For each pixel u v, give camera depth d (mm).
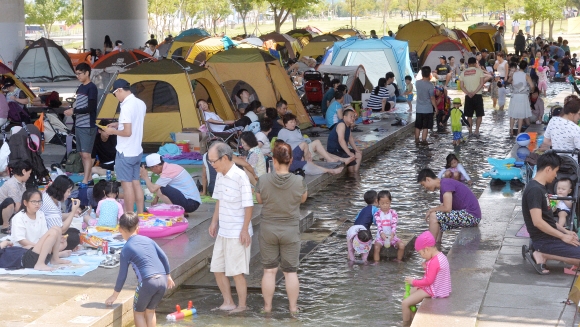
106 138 12625
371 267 8516
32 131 11000
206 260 8422
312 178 12594
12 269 7484
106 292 6855
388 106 21578
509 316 6277
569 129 9047
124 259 6340
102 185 8984
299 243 7008
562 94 26406
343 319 6898
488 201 10906
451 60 30656
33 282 7121
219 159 6902
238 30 86250
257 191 6926
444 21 85000
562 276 7340
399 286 7836
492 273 7461
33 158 10828
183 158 14086
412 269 8430
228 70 17953
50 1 69062
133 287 7012
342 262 8727
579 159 8695
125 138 8797
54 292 6863
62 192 8078
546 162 7398
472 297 6703
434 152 16266
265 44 28219
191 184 9672
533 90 18812
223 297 7359
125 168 8844
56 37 74188
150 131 15383
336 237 9852
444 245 9258
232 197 6941
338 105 17109
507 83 28859
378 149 16469
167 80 15352
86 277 7285
